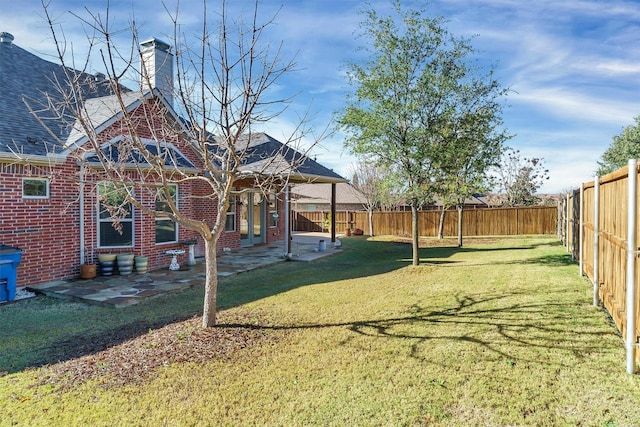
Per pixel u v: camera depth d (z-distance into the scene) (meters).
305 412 3.69
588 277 8.41
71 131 9.77
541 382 4.05
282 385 4.19
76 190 9.73
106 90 12.24
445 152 10.41
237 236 15.95
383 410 3.68
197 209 13.51
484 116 11.35
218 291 8.66
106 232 10.41
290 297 7.87
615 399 3.68
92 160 9.47
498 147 12.23
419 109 10.57
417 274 10.00
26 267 8.91
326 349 5.09
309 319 6.37
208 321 5.97
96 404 3.89
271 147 15.59
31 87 10.65
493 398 3.80
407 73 10.58
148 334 5.82
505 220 22.78
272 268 11.76
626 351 4.34
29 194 8.95
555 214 22.20
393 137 10.73
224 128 5.50
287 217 13.44
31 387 4.24
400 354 4.86
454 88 10.95
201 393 4.06
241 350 5.12
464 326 5.74
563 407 3.61
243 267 11.51
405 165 10.88
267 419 3.60
